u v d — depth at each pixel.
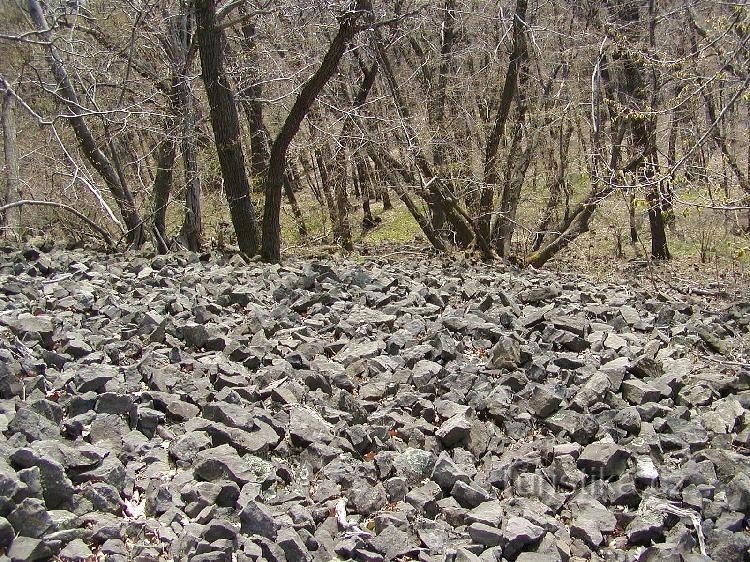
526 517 4.27
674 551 4.12
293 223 22.62
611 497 4.74
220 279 8.74
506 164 17.16
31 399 4.72
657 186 11.02
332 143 18.12
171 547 3.53
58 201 13.28
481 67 18.27
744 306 10.23
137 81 13.66
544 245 18.41
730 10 15.11
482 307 8.24
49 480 3.63
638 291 11.80
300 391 5.44
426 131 16.66
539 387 5.68
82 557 3.35
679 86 15.98
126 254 11.31
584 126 21.70
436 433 5.14
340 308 7.82
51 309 6.93
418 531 4.03
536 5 16.88
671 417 5.66
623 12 17.47
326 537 3.94
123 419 4.74
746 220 18.75
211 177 15.62
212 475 4.25
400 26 16.55
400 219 27.16
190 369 5.77
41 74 13.66
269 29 16.98
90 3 14.95
